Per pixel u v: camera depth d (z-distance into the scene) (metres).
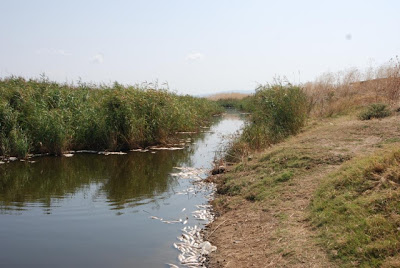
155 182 9.89
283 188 7.22
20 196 8.60
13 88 14.82
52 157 12.93
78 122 14.25
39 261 5.32
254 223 6.20
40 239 6.11
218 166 10.53
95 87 19.44
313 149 8.92
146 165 12.02
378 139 9.14
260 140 11.32
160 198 8.44
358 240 4.49
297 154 8.70
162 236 6.25
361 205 5.17
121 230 6.52
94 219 7.06
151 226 6.71
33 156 12.96
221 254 5.38
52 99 15.27
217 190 8.77
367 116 12.53
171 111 16.55
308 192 6.69
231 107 49.28
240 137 12.52
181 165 12.05
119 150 14.36
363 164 6.34
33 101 14.23
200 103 28.66
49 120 13.25
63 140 13.26
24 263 5.26
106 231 6.47
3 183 9.74
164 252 5.64
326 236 4.93
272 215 6.26
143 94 15.89
